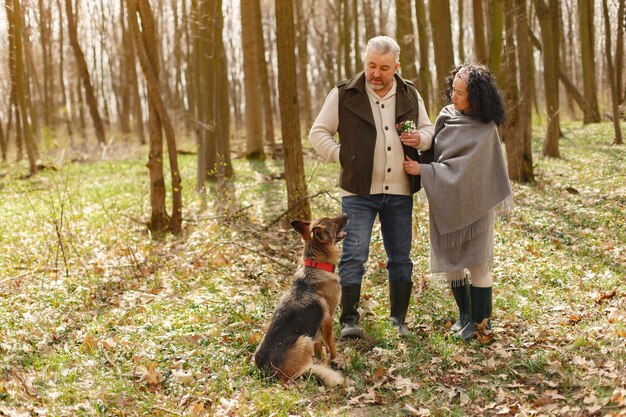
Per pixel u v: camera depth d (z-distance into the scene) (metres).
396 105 5.21
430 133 5.24
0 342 5.27
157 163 9.94
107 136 31.44
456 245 5.09
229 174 15.16
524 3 13.54
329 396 4.28
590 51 24.94
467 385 4.42
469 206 4.90
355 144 5.19
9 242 9.67
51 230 10.17
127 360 4.90
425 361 4.83
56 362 4.83
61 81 32.97
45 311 6.21
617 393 3.82
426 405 4.11
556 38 19.27
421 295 6.43
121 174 18.50
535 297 6.14
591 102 25.20
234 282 7.20
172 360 4.87
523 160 13.48
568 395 4.08
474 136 4.88
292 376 4.46
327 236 4.98
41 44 30.98
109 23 36.50
